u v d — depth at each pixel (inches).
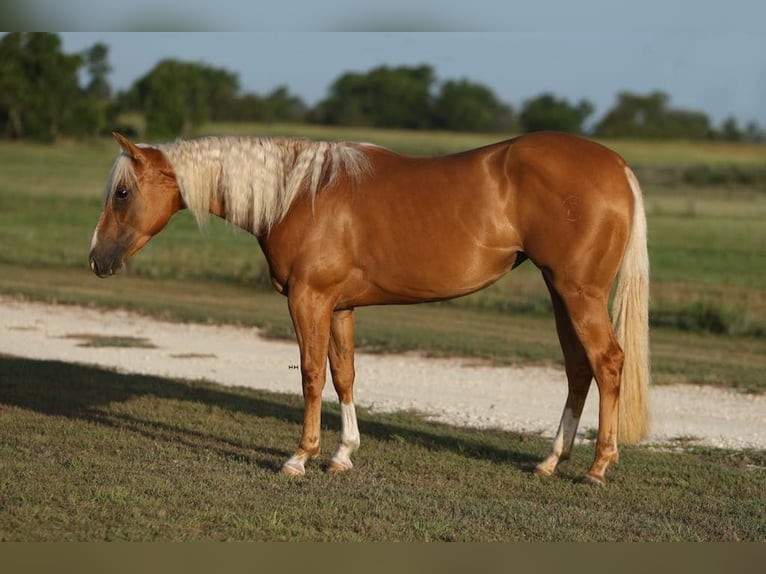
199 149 401.4
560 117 4940.9
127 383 595.2
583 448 456.8
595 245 360.2
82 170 2748.5
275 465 407.8
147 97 3818.9
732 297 1040.2
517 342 799.7
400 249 377.7
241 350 750.5
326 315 389.4
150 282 1159.0
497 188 369.1
